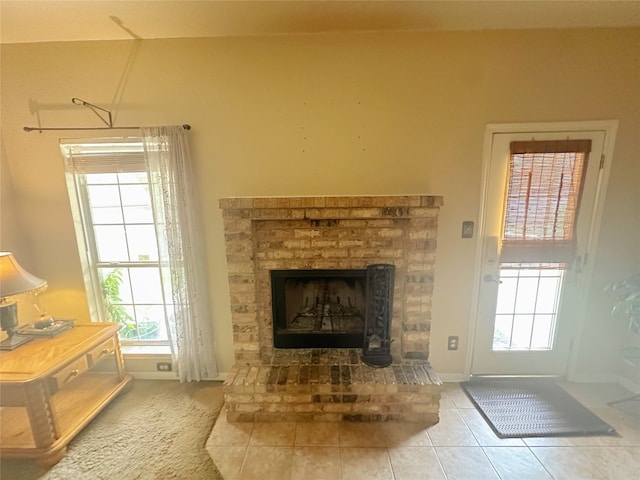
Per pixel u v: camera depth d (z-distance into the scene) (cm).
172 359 256
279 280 237
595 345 249
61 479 171
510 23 202
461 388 247
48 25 196
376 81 217
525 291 247
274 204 216
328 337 242
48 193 238
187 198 227
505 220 231
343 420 212
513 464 178
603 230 232
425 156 225
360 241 229
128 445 194
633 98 214
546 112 217
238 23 199
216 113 223
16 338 206
